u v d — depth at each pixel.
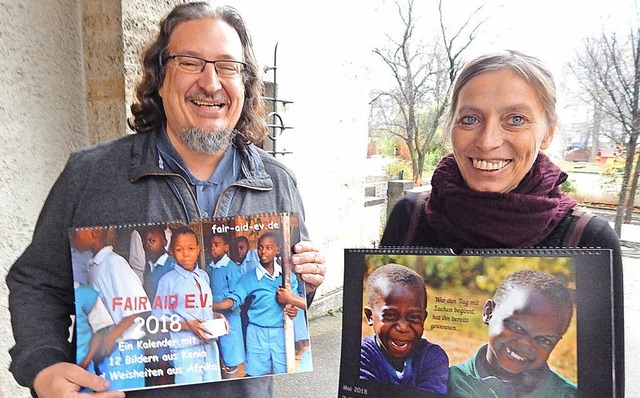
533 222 0.83
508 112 0.84
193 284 1.03
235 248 1.05
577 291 0.76
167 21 1.19
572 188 2.66
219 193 1.19
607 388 0.73
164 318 1.01
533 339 0.78
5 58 1.70
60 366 0.97
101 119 2.02
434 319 0.85
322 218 4.03
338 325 3.82
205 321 1.03
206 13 1.19
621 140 2.94
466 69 0.90
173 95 1.14
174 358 1.01
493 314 0.81
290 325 1.07
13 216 1.75
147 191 1.12
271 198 1.25
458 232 0.90
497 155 0.85
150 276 1.01
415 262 0.88
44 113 1.86
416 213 1.04
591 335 0.74
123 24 1.91
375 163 6.34
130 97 1.98
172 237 1.02
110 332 0.99
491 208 0.85
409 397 0.86
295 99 3.59
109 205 1.10
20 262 1.12
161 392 1.06
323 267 1.14
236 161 1.24
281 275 1.08
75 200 1.11
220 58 1.15
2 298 1.73
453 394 0.83
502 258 0.81
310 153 3.82
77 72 1.99
